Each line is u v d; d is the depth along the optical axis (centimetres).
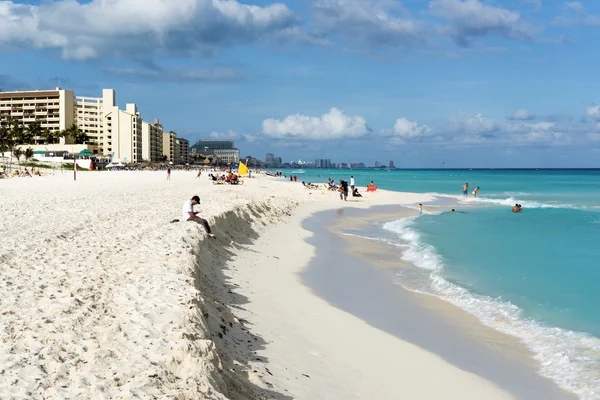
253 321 1090
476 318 1262
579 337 1129
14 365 603
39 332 724
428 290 1523
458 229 2903
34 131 13475
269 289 1410
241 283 1421
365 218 3525
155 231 1683
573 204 4744
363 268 1820
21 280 1012
